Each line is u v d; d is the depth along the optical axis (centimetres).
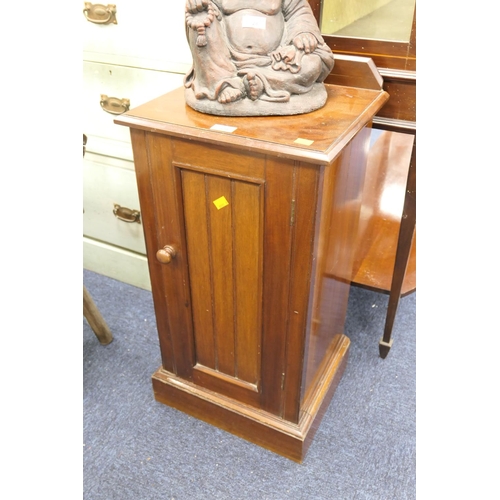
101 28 140
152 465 128
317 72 97
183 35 131
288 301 104
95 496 121
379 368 155
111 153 161
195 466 127
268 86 95
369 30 109
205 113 99
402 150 222
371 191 192
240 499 120
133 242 180
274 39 95
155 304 126
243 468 127
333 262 115
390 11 105
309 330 108
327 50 98
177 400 140
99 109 155
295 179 88
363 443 132
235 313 114
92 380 152
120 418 140
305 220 92
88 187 175
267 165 89
